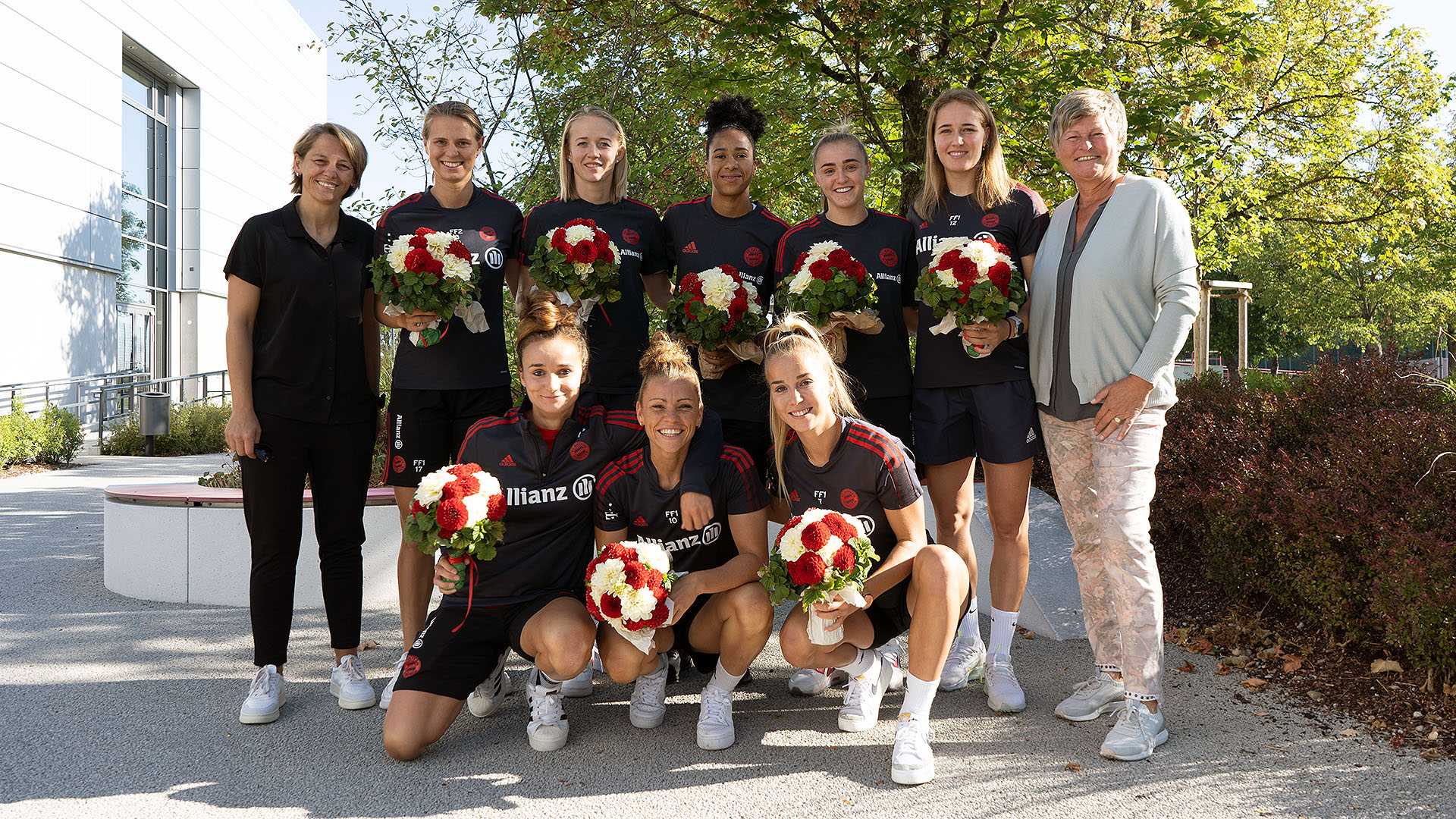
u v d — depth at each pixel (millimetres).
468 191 3881
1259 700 3367
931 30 8406
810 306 3455
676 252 4176
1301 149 14836
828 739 3135
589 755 3016
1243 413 4988
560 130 8750
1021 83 8852
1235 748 2957
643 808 2617
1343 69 14781
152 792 2723
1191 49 9695
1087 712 3262
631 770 2889
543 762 2955
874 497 3146
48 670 3879
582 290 3643
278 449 3395
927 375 3736
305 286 3416
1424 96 15836
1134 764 2877
